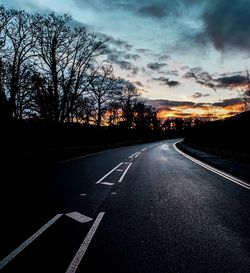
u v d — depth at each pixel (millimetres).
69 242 4375
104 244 4285
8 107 19469
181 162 17156
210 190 8469
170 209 6289
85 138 39156
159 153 25672
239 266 3564
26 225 5219
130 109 68812
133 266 3576
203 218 5594
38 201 7094
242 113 23125
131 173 12414
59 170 13484
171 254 3914
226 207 6449
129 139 66500
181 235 4648
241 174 10906
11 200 7219
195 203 6852
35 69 25031
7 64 22859
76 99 31109
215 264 3617
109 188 8836
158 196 7660
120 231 4859
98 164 16438
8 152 12305
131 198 7430
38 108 25250
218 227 5043
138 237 4566
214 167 14391
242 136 22094
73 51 29828
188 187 8984
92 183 9781
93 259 3781
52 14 26797
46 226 5148
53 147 25344
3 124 19031
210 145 29359
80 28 29406
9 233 4801
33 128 24438
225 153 19906
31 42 25875
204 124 34094
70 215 5852
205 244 4266
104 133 48656
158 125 106375
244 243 4301
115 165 15844
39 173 12367
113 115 60562
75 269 3512
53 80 27781
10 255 3934
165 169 13805
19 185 9375
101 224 5246
